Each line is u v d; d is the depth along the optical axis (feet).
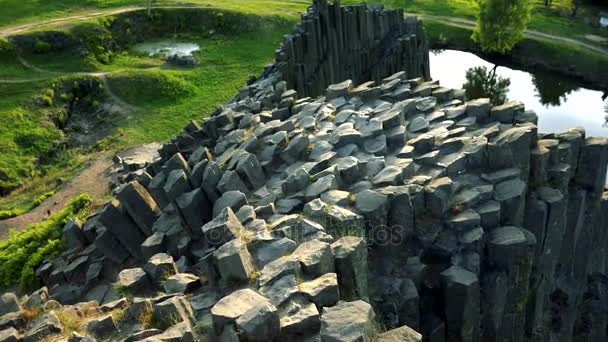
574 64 230.07
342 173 60.29
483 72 244.22
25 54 224.12
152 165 88.17
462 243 56.03
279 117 86.02
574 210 71.77
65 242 87.30
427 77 188.44
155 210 73.67
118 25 260.83
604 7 295.28
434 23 277.23
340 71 159.43
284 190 60.23
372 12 166.30
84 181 144.36
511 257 56.59
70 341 44.06
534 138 66.49
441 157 65.36
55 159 172.45
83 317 48.06
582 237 75.10
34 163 168.35
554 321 73.77
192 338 40.09
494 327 59.11
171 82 210.59
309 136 72.64
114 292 67.77
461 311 54.34
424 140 67.21
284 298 40.63
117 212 73.31
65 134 186.91
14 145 172.55
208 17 271.08
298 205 57.00
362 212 53.62
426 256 56.95
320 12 149.89
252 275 45.44
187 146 88.53
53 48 229.66
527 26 262.47
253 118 84.02
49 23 247.09
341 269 44.98
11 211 131.75
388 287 52.95
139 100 204.03
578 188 72.38
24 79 208.23
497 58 252.01
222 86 216.74
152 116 194.59
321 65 149.89
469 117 74.18
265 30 263.90
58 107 196.34
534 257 65.00
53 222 98.63
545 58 238.07
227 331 38.63
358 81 166.40
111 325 44.93
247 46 254.47
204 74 224.94
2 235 120.57
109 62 234.79
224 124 88.38
